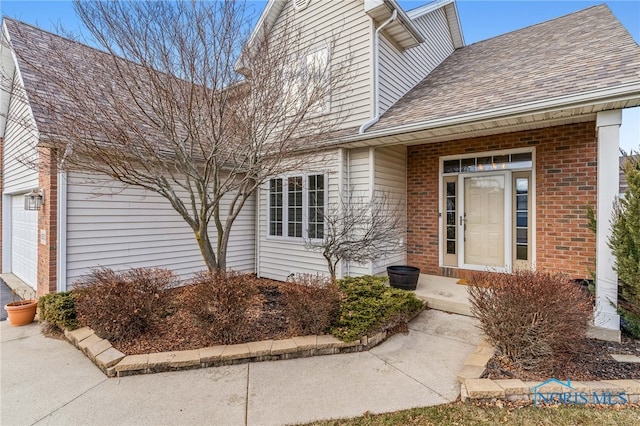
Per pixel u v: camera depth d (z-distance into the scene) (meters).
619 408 2.80
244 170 5.10
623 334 4.14
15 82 5.82
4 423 2.69
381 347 4.16
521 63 6.54
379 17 6.75
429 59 8.98
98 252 5.94
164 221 6.91
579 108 4.18
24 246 7.57
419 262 7.50
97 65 4.33
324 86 5.64
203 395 3.08
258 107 4.69
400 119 6.11
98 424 2.67
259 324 4.52
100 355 3.67
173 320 4.50
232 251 8.20
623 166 4.23
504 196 6.46
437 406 2.87
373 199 6.39
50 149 5.15
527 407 2.83
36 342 4.43
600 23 6.87
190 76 4.19
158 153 4.55
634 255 3.83
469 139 6.82
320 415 2.76
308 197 7.19
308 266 7.20
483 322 3.60
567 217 5.73
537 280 3.48
